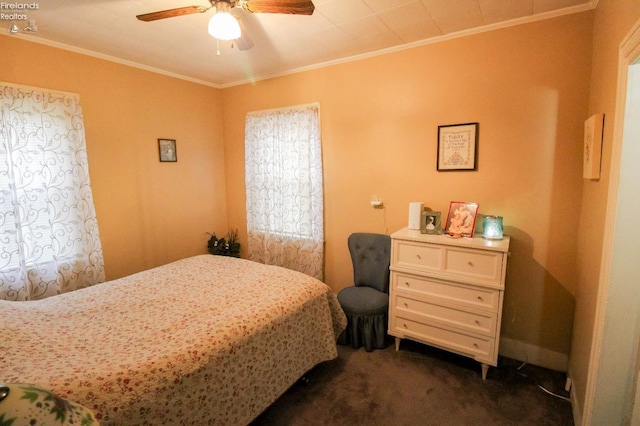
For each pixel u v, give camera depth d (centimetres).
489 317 215
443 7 210
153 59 303
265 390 178
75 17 217
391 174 294
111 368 127
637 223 135
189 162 370
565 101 218
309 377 229
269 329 180
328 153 328
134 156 316
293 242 355
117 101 300
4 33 230
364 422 189
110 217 300
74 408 72
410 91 275
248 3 161
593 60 201
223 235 415
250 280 229
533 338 243
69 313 179
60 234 258
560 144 222
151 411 126
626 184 134
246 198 390
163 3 201
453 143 259
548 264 233
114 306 188
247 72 347
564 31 214
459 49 250
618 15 148
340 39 260
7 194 231
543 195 231
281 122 347
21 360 130
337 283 340
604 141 163
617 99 138
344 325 247
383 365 243
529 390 214
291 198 351
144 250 329
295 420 190
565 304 229
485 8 211
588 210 193
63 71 262
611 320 143
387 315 270
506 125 238
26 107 240
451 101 258
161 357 136
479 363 243
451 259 225
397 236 245
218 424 152
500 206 246
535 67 225
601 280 148
